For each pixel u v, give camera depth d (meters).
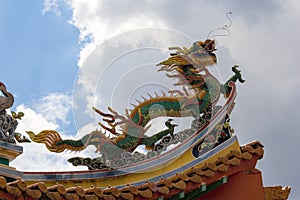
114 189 16.41
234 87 19.53
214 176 17.81
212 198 18.41
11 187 14.42
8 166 16.16
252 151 18.45
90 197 15.87
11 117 16.75
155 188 17.00
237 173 18.36
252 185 18.59
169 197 17.25
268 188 19.23
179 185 17.25
